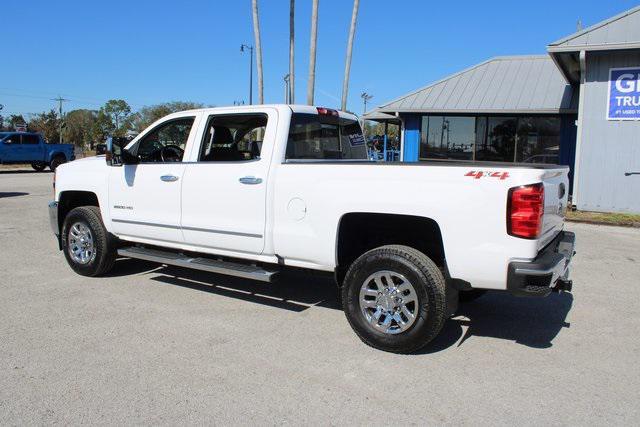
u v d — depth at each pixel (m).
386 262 4.31
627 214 12.74
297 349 4.42
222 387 3.71
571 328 5.07
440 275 4.21
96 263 6.45
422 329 4.20
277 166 5.00
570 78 16.08
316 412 3.39
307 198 4.77
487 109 17.17
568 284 4.74
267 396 3.59
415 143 18.72
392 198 4.34
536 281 3.95
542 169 3.97
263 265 5.39
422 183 4.24
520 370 4.09
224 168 5.32
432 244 4.76
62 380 3.77
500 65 19.02
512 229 3.95
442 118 18.45
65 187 6.74
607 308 5.71
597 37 12.66
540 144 17.42
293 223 4.88
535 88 17.55
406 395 3.65
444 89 18.59
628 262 7.94
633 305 5.82
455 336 4.83
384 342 4.34
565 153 17.06
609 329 5.05
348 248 4.84
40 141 28.44
